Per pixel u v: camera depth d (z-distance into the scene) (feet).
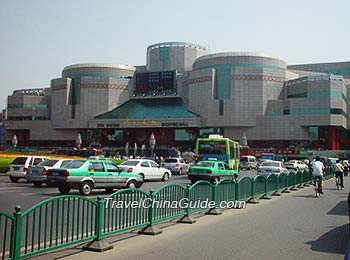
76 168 57.36
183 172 124.67
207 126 284.41
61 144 333.42
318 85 268.00
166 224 36.04
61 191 58.49
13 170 79.61
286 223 37.27
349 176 138.92
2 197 52.49
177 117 290.15
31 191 61.72
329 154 246.68
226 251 25.68
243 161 175.11
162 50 351.46
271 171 97.76
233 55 287.07
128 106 318.86
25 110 347.15
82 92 317.63
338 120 264.93
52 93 331.98
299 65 375.45
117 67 330.75
